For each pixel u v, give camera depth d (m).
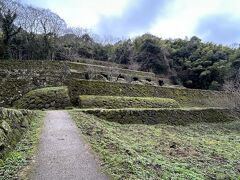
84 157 6.18
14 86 19.95
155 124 17.62
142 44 50.19
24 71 20.91
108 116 16.02
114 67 37.53
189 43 57.34
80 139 8.06
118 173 5.21
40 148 6.81
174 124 18.88
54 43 37.59
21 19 39.94
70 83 21.23
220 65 45.84
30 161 5.69
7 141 6.27
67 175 4.98
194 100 29.41
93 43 49.22
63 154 6.36
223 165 8.45
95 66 32.97
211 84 44.75
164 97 27.03
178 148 10.21
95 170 5.32
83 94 21.16
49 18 43.44
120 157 6.26
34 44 34.44
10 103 19.28
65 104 18.50
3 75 20.00
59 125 10.51
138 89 25.31
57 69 22.00
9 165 5.29
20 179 4.67
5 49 28.84
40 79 21.19
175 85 43.53
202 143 12.31
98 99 19.70
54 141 7.66
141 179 5.02
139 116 17.27
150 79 39.16
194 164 8.16
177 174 6.35
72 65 30.09
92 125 11.13
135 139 11.03
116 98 20.80
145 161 6.56
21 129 8.56
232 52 52.75
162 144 10.73
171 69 49.28
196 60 50.12
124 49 48.56
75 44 44.72
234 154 10.34
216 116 23.45
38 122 11.02
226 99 28.12
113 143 7.88
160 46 50.16
